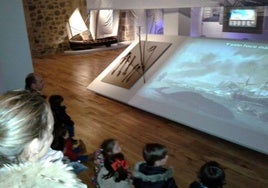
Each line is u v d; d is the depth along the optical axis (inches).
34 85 106.4
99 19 418.6
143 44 205.2
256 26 184.9
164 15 205.5
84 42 390.9
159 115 150.9
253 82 135.7
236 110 129.7
